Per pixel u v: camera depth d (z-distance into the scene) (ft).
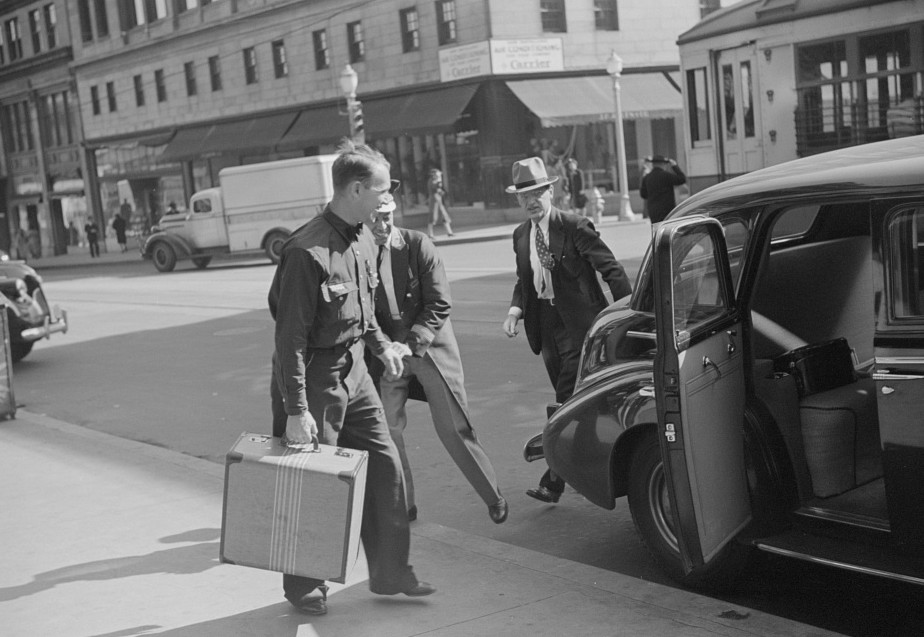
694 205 15.03
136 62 153.28
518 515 19.61
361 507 13.91
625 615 13.75
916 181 12.35
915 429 12.46
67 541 18.84
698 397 13.46
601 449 16.07
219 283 79.00
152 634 14.42
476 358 35.60
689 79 56.34
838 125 46.88
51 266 144.77
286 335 13.55
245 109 135.74
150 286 84.23
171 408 33.32
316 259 13.60
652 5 112.98
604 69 110.83
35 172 180.96
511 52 106.01
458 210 112.88
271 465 13.67
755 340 16.10
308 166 90.33
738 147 53.16
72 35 166.40
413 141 116.67
